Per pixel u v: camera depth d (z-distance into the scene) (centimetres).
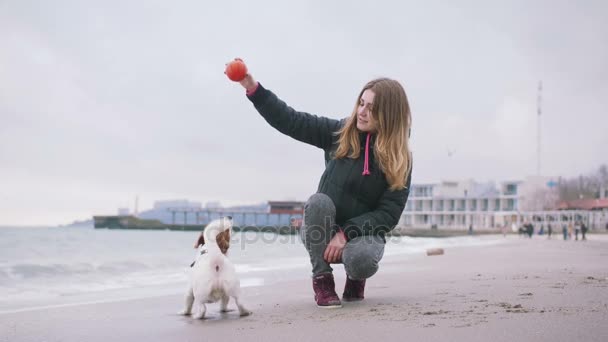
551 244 2777
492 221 8275
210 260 429
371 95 425
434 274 833
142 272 1096
